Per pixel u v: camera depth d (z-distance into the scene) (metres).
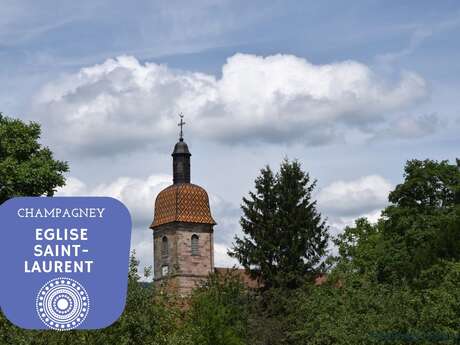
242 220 72.19
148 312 24.12
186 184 110.50
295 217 70.94
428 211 63.81
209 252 109.19
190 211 109.19
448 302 33.91
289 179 72.06
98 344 21.33
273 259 70.88
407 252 61.34
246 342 57.88
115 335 22.25
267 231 71.00
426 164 65.69
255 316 59.59
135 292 24.02
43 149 52.44
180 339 25.03
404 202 65.06
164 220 109.56
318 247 71.00
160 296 25.59
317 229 71.31
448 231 55.97
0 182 49.16
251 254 70.56
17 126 51.47
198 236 109.25
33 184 49.66
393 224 64.62
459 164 65.56
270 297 66.25
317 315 47.12
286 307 63.59
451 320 33.31
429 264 55.53
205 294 54.53
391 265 61.00
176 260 107.75
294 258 70.25
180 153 110.56
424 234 60.81
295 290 64.94
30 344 19.69
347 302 40.44
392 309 36.72
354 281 42.91
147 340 23.80
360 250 68.94
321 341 45.50
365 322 37.34
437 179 64.75
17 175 49.22
